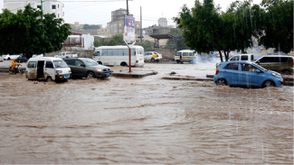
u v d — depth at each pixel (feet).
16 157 28.68
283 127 38.58
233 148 30.76
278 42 96.63
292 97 60.49
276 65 96.17
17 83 87.76
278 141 32.94
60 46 137.18
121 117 44.78
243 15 95.25
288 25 93.04
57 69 89.61
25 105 55.16
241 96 62.34
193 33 97.91
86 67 97.55
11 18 124.67
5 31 126.72
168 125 39.88
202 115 45.52
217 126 39.19
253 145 31.65
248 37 96.58
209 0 95.96
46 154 29.40
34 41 127.54
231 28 95.25
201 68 136.87
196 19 96.32
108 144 32.22
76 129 38.32
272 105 52.70
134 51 144.05
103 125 40.11
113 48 147.64
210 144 32.04
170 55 210.38
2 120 43.80
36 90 74.18
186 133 36.22
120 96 64.34
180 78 94.89
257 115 45.24
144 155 28.86
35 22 127.24
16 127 39.78
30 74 93.97
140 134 35.91
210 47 98.89
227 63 78.07
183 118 43.65
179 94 66.08
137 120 42.83
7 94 68.23
